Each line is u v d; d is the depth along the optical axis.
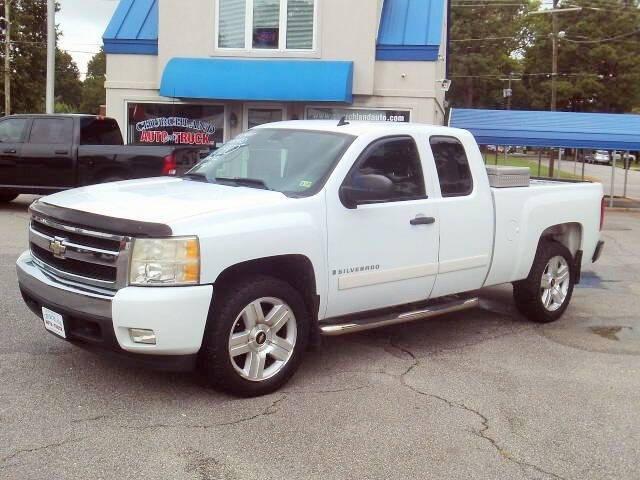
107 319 4.18
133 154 13.25
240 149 5.77
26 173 13.46
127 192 5.01
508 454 3.97
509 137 19.72
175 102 18.08
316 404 4.59
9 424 4.07
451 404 4.68
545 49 61.56
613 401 4.86
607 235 14.57
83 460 3.68
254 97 16.81
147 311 4.12
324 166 5.12
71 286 4.43
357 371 5.29
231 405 4.50
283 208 4.72
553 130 19.88
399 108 17.55
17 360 5.15
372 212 5.20
